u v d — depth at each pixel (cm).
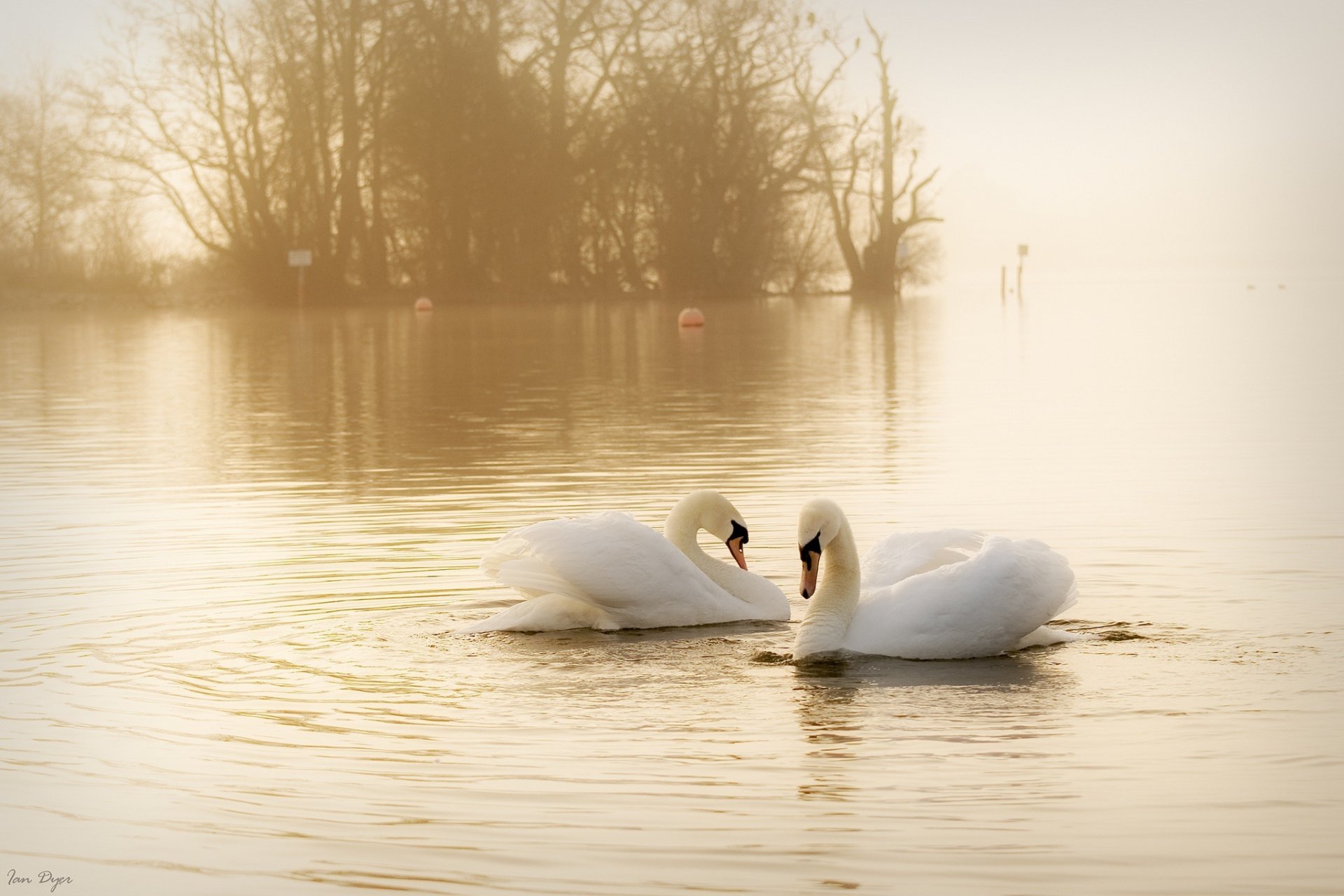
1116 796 630
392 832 601
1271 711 746
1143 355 3272
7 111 7169
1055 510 1345
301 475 1642
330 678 836
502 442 1909
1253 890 539
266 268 6969
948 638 860
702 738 718
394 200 7194
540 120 7119
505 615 952
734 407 2308
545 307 6888
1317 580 1038
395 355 3666
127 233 7300
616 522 976
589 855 575
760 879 550
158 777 670
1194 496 1408
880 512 1353
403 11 6944
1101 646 884
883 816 611
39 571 1127
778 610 1001
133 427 2155
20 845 596
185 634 937
